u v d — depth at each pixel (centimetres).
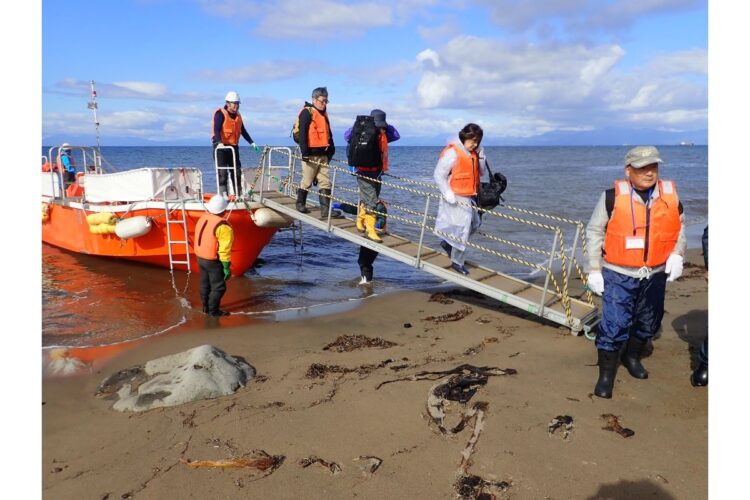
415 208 1706
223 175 920
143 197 904
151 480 324
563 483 309
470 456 338
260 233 894
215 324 659
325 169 818
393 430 373
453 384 440
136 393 436
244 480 321
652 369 462
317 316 692
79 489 316
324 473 326
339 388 446
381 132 741
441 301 757
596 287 404
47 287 835
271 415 399
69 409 424
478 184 628
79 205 995
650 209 389
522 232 1337
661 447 342
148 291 817
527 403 404
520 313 690
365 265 880
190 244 909
